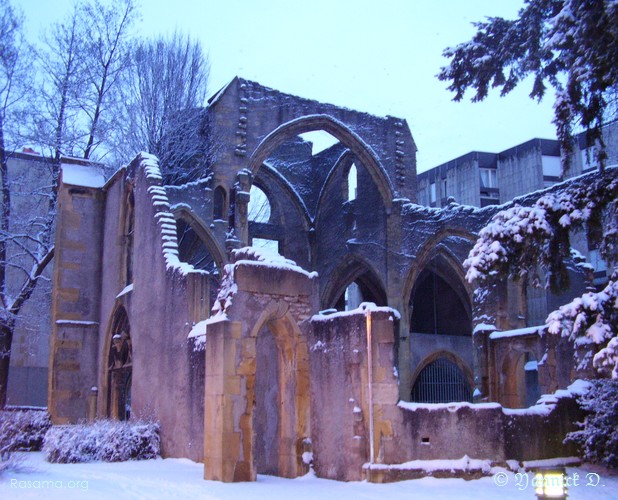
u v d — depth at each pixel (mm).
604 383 14391
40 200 31750
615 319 12422
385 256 32094
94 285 24625
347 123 32312
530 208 13492
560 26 12195
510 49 14180
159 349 18484
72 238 24641
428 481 12219
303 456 13641
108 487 11156
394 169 32938
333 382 13445
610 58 11883
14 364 33938
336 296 35312
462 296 34438
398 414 12688
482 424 12945
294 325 14023
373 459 12477
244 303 13461
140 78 31359
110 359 23031
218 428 12797
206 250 33406
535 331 20547
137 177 21906
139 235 21188
